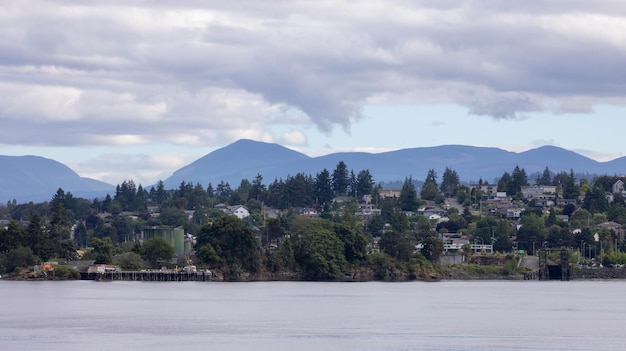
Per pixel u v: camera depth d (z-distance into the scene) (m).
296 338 198.25
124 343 190.62
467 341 194.75
